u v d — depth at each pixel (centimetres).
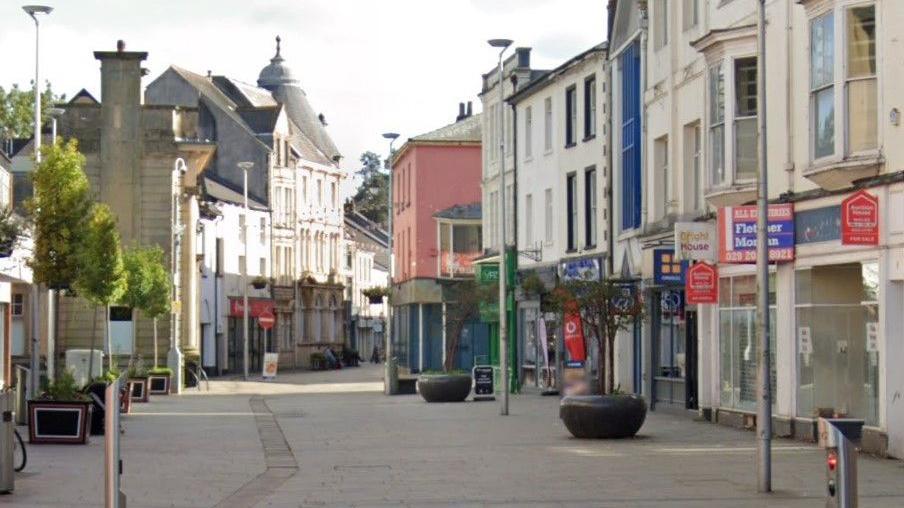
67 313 5500
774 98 2850
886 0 2361
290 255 9981
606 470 2231
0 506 1783
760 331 1939
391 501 1867
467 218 7788
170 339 5803
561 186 5181
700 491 1934
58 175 3155
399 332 8800
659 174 3800
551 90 5319
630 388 4200
